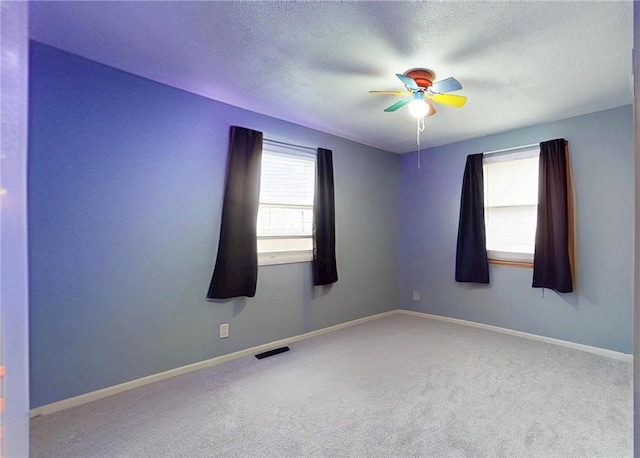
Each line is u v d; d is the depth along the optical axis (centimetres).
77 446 161
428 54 196
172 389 222
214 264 268
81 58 204
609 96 257
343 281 377
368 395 213
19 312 48
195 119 258
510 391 218
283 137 317
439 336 338
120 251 220
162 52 197
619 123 280
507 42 183
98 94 211
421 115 228
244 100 269
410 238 440
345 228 380
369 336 338
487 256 364
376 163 420
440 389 221
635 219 37
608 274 285
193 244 256
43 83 191
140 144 229
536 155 330
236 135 277
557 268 304
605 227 287
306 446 162
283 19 165
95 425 179
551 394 213
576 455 155
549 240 312
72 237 201
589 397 209
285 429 176
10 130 46
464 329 364
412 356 281
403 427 178
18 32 48
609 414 189
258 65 212
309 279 340
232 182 274
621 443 163
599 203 290
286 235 322
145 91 231
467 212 377
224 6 155
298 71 219
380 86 241
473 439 167
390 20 164
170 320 243
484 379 236
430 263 419
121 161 221
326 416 189
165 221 241
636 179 37
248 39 183
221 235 269
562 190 302
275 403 203
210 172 266
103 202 213
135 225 227
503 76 223
